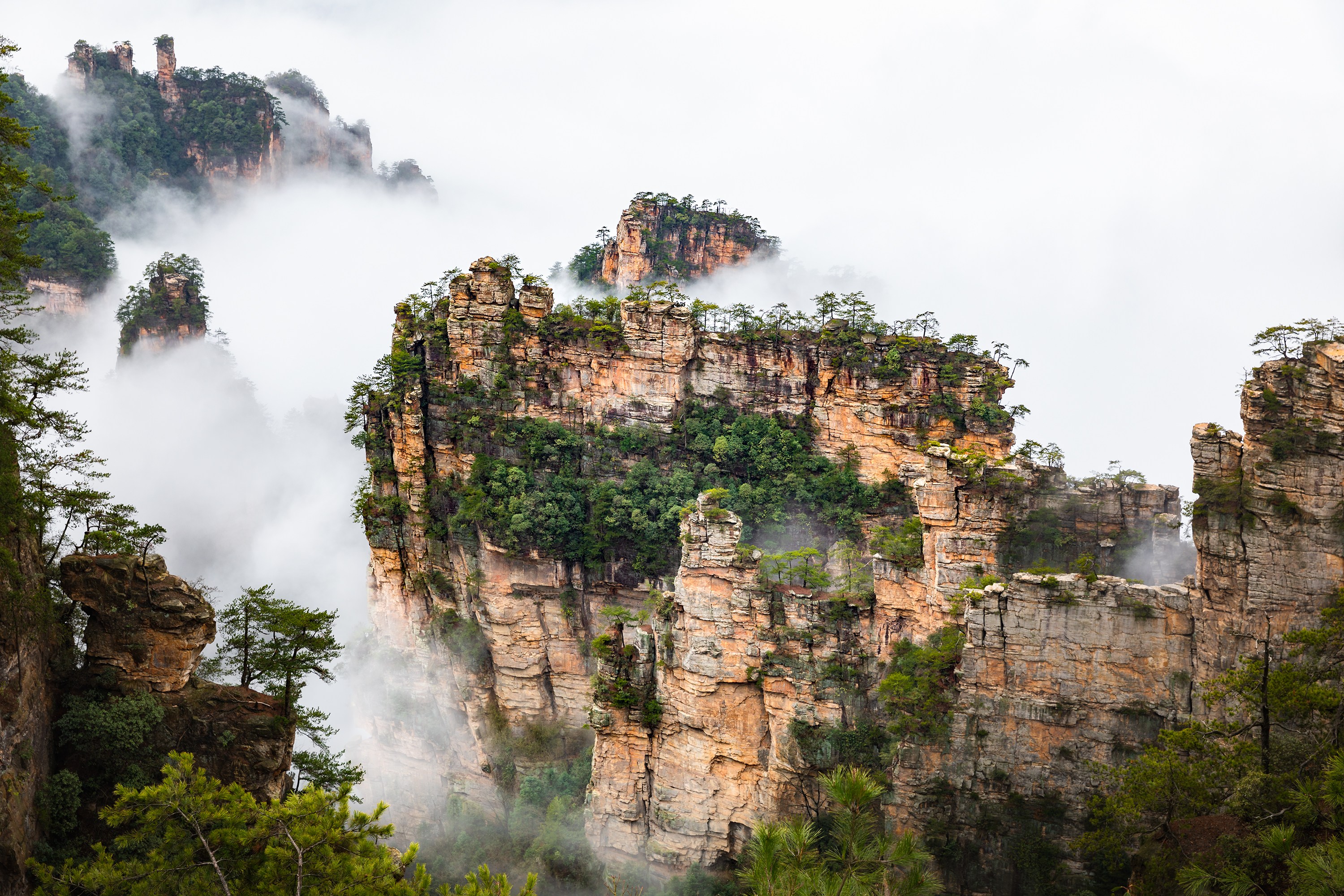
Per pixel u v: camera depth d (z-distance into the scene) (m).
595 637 119.75
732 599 89.94
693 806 92.56
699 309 131.00
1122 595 72.19
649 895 94.00
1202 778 56.53
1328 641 56.50
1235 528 68.44
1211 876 43.06
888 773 80.25
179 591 55.53
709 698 91.12
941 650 79.19
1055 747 74.12
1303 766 48.44
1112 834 65.31
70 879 39.31
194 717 54.59
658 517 117.38
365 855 41.25
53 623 52.91
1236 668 66.69
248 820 41.72
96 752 51.19
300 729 60.94
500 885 41.16
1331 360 65.12
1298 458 66.44
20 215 56.75
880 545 92.00
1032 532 82.56
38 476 56.50
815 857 36.41
